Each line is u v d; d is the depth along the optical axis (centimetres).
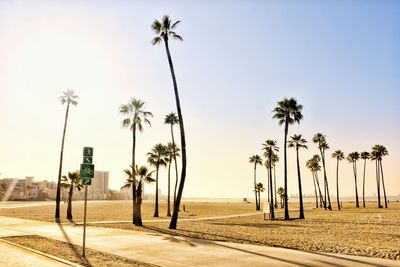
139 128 3678
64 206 7781
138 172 2986
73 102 4125
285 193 4331
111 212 5934
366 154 9688
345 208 8912
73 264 1104
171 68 2870
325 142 8394
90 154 1280
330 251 1455
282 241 1836
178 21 2927
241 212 6888
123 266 1099
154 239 1762
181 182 2705
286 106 4438
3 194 17388
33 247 1460
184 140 2766
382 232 2438
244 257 1255
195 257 1260
